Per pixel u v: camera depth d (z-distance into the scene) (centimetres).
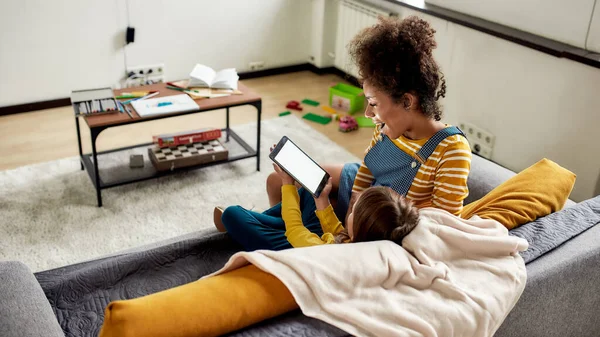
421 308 114
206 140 313
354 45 153
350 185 192
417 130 156
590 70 257
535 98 288
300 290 111
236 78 316
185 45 419
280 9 449
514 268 129
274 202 219
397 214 127
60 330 117
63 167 312
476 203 171
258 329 110
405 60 143
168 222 270
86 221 267
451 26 327
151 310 102
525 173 174
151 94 294
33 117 372
